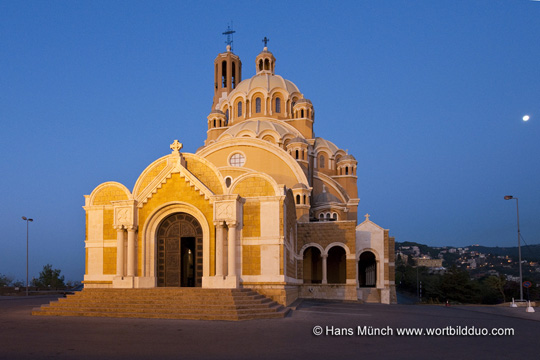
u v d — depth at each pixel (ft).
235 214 98.27
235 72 268.41
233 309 79.25
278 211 99.96
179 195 104.32
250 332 60.70
